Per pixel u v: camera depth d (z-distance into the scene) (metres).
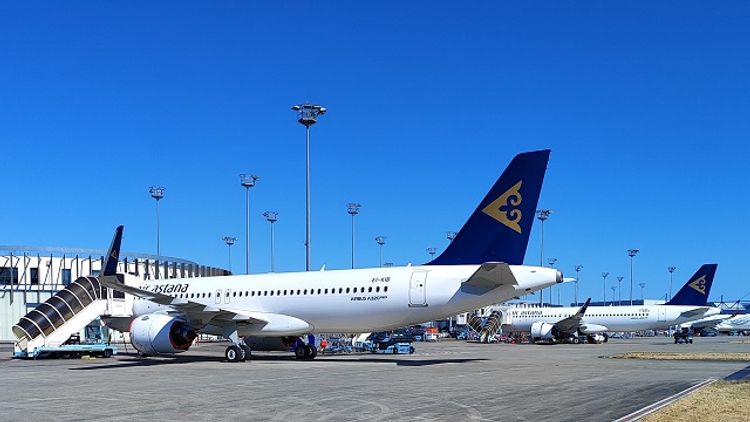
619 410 15.99
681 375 26.36
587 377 25.23
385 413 15.56
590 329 79.38
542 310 83.19
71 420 14.75
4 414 15.72
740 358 39.09
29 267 64.38
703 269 78.44
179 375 26.52
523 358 39.97
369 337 55.78
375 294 33.78
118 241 32.72
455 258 32.97
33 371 29.34
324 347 50.28
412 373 27.14
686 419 14.31
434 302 32.38
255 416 15.17
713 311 90.62
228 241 88.62
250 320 35.59
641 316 78.62
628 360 37.56
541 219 94.44
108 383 23.22
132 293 33.88
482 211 32.38
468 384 22.31
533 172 31.17
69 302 41.53
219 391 20.33
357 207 74.62
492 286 31.17
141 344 35.47
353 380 23.89
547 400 17.91
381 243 98.50
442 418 14.79
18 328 40.00
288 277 36.94
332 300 34.81
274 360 37.56
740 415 14.88
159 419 14.80
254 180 60.62
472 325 88.69
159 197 72.00
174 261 73.00
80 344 41.38
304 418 14.85
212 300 38.38
